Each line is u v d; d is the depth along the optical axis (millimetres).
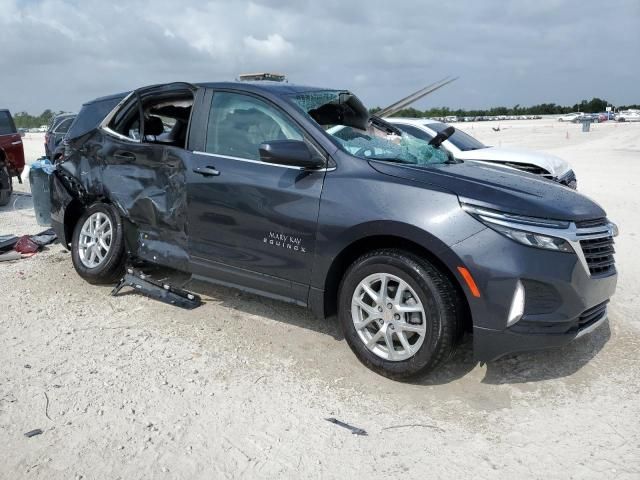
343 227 3668
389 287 3639
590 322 3621
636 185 12523
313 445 3000
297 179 3934
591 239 3494
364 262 3648
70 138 5621
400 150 4219
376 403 3410
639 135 38406
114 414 3252
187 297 4910
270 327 4484
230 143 4371
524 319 3295
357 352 3764
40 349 4066
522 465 2842
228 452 2934
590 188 12086
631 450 2943
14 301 5012
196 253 4520
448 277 3467
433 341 3404
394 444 3018
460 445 3010
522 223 3316
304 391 3537
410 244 3605
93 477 2723
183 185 4512
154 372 3750
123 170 5008
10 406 3309
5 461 2824
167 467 2809
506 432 3125
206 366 3844
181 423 3180
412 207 3473
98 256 5262
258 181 4082
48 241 6883
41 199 6652
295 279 3980
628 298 5148
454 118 114062
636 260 6352
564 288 3314
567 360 3939
